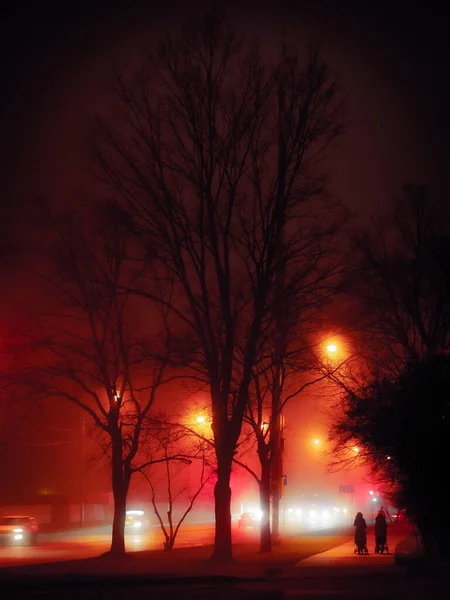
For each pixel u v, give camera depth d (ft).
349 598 61.05
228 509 95.55
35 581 72.74
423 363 95.91
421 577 80.23
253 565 92.32
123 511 105.70
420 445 92.53
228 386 95.71
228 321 94.84
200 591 67.72
